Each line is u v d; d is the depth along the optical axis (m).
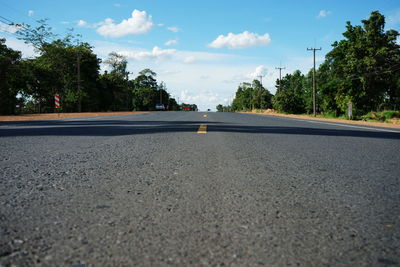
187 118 18.28
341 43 39.12
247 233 1.52
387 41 36.31
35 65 41.00
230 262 1.23
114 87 64.81
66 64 48.22
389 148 5.00
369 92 37.22
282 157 3.95
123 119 16.52
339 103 39.56
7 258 1.24
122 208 1.88
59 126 10.13
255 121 15.03
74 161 3.55
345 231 1.56
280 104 55.59
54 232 1.50
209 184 2.50
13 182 2.53
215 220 1.69
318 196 2.18
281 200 2.08
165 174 2.87
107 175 2.82
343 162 3.62
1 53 35.66
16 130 8.36
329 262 1.24
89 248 1.34
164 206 1.93
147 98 102.38
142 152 4.27
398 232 1.55
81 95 48.38
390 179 2.74
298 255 1.29
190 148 4.71
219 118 18.77
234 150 4.54
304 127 10.55
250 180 2.66
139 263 1.21
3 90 33.81
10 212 1.78
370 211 1.87
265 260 1.25
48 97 43.88
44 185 2.44
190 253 1.30
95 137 6.34
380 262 1.24
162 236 1.47
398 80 37.72
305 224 1.65
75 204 1.95
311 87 63.69
